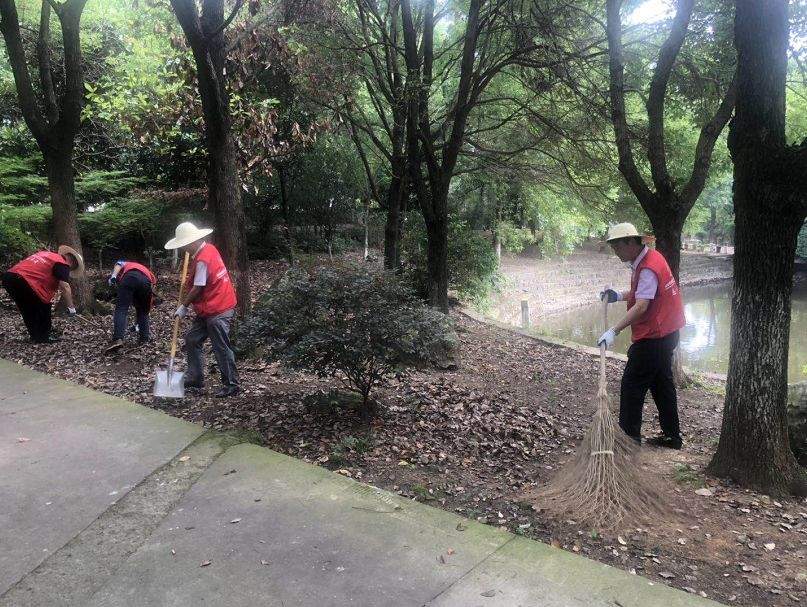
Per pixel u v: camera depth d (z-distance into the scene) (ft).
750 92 12.73
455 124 29.94
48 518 10.79
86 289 31.32
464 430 16.99
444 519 10.88
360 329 15.03
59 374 21.01
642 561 10.17
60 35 40.14
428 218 31.14
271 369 22.30
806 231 121.49
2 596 8.56
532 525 11.43
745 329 13.44
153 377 20.76
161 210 42.04
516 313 68.49
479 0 28.17
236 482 12.23
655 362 15.66
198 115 29.12
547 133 34.76
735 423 13.75
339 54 34.37
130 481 12.27
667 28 28.73
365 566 9.31
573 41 31.81
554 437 17.51
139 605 8.36
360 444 15.03
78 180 40.98
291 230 53.57
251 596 8.55
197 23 21.34
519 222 79.46
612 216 38.55
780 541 11.03
